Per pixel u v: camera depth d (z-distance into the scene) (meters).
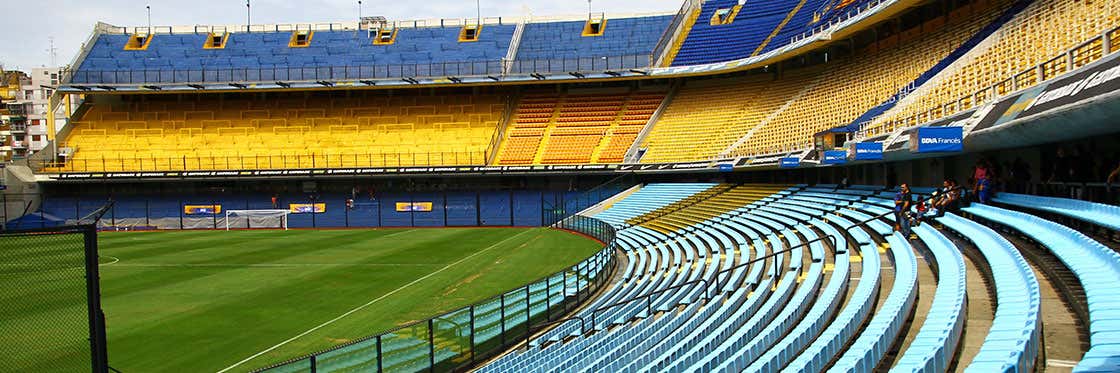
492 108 57.97
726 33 53.12
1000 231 17.69
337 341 17.11
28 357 15.43
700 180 49.06
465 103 58.84
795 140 40.41
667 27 60.09
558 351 13.53
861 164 34.03
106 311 20.66
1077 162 17.09
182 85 57.19
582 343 13.98
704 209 39.47
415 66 57.25
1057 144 19.62
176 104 61.12
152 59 62.09
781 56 43.56
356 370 11.48
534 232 43.84
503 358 14.06
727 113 49.38
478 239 40.41
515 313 15.77
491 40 62.31
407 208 53.09
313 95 60.84
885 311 9.70
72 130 59.16
